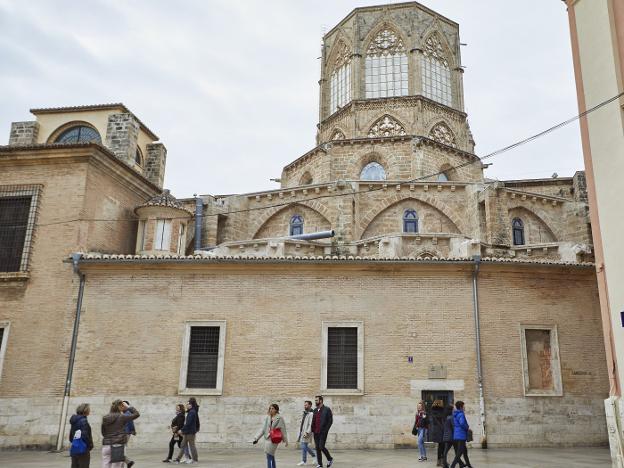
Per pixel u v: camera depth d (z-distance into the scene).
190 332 21.19
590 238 35.75
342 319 20.98
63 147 24.45
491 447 19.84
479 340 20.77
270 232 37.16
